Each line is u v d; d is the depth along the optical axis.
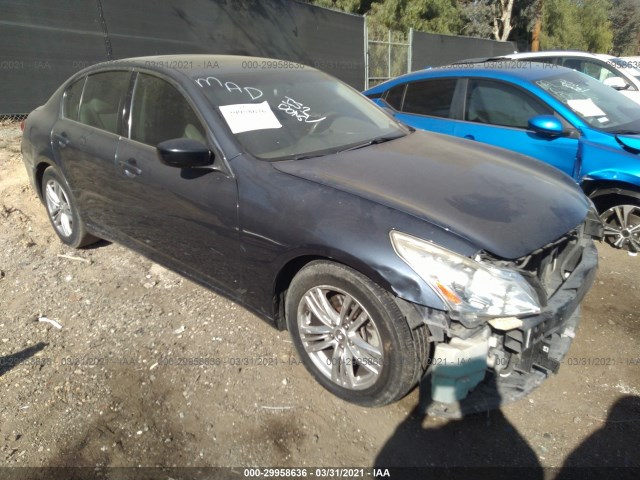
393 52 14.84
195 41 9.48
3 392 2.58
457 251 2.08
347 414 2.44
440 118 4.93
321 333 2.51
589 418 2.39
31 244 4.26
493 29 24.20
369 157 2.83
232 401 2.52
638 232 3.92
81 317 3.22
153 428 2.36
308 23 11.61
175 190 2.87
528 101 4.32
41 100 7.55
